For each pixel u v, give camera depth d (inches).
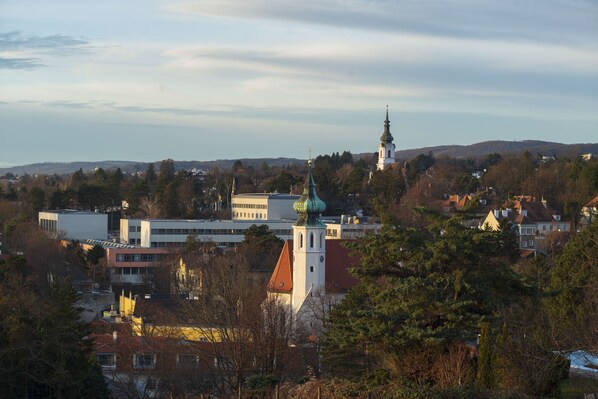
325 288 5388.8
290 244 5821.9
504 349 2427.4
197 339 4229.8
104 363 4148.6
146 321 4928.6
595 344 2615.7
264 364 3634.4
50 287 5319.9
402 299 2618.1
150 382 3848.4
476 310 2618.1
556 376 2461.9
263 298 4667.8
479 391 2352.4
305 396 2682.1
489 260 2679.6
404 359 2600.9
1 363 3230.8
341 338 2704.2
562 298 3211.1
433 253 2625.5
